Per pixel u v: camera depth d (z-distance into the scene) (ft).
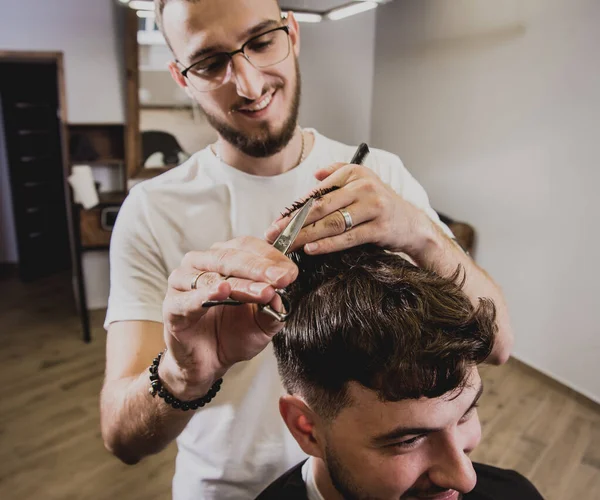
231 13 2.36
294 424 2.14
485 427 7.43
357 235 1.91
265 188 2.90
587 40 7.02
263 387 2.84
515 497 2.90
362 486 1.93
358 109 12.08
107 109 10.45
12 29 9.76
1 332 10.50
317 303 1.93
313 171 3.01
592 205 7.32
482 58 8.77
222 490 2.97
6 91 12.26
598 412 7.74
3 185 13.78
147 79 10.20
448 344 1.73
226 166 2.92
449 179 9.91
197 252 1.64
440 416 1.77
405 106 10.93
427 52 10.05
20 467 6.72
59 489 6.36
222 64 2.51
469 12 8.89
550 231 8.02
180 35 2.46
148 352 2.66
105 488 6.39
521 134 8.23
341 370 1.80
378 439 1.82
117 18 10.08
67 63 10.07
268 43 2.51
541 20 7.62
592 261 7.47
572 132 7.42
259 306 1.55
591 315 7.63
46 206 13.70
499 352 2.48
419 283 1.92
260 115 2.59
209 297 1.40
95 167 10.91
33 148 13.07
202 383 1.85
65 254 14.44
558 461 6.80
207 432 2.93
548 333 8.34
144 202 2.89
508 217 8.71
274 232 1.86
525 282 8.59
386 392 1.75
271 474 2.93
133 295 2.80
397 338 1.74
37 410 7.92
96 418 7.73
